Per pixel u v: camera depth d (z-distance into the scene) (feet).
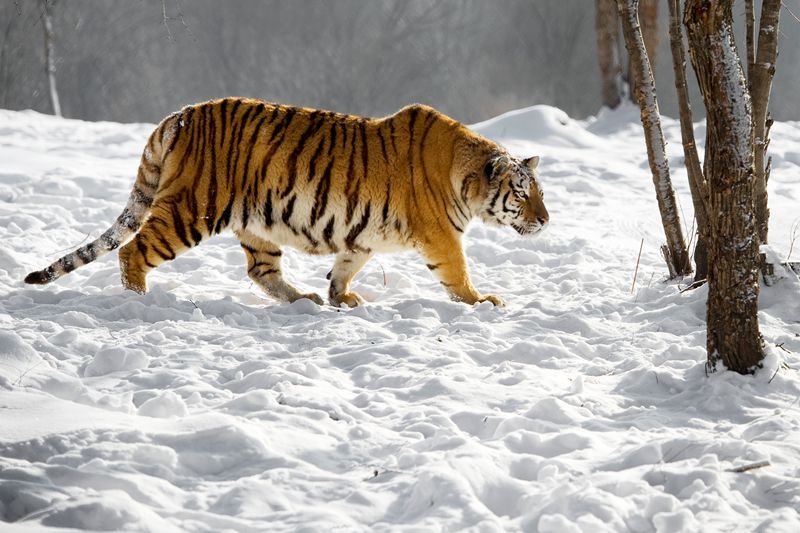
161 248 44.45
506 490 23.81
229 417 26.73
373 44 295.69
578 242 62.80
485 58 303.27
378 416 29.53
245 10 291.17
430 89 296.92
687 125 46.26
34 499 21.76
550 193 84.58
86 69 277.23
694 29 30.58
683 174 93.20
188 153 44.57
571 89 289.33
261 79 292.40
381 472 24.53
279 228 45.57
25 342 32.27
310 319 41.57
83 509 21.09
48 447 24.88
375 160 44.93
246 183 44.65
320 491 23.57
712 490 23.16
